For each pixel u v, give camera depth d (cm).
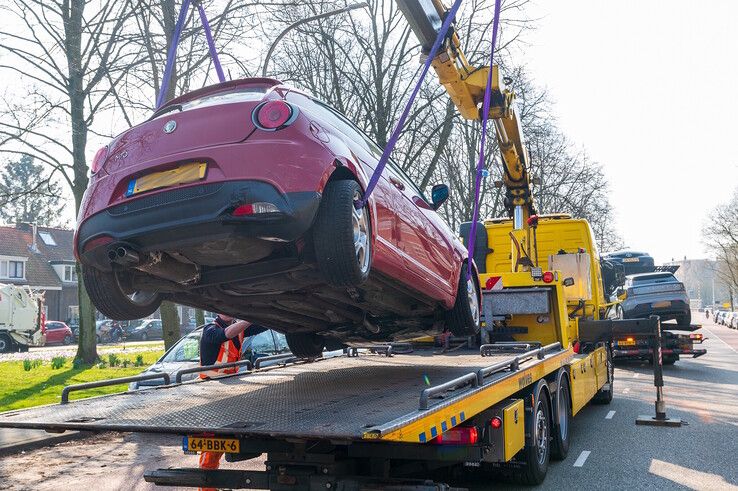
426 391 443
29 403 1348
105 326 5331
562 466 801
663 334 1830
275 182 436
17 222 6738
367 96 2252
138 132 485
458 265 743
